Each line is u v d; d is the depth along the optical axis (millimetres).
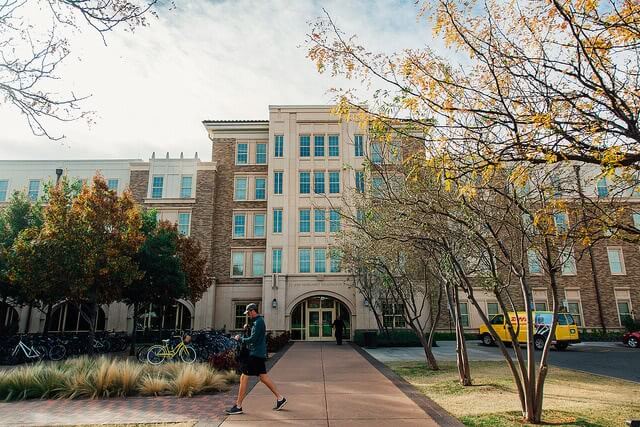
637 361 17391
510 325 7688
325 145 32812
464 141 5984
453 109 5590
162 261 22109
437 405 8406
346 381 11562
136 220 19281
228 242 33062
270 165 32688
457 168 5750
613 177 6016
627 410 7996
